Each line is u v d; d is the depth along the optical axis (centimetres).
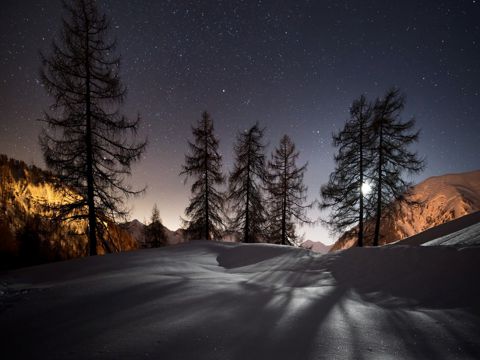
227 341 304
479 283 443
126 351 287
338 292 505
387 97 1767
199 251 1073
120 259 905
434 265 544
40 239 1858
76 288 548
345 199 1822
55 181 1270
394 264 607
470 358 271
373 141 1772
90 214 1291
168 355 276
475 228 892
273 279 623
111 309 420
